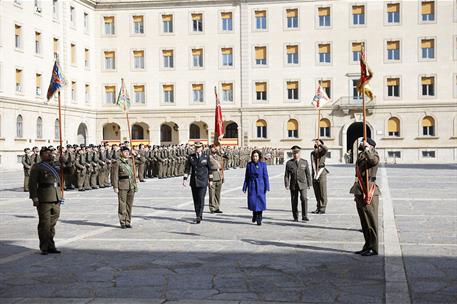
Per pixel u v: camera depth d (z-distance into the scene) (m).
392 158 57.28
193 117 59.81
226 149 48.84
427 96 56.69
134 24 60.75
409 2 56.72
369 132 59.12
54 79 19.92
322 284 8.26
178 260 10.03
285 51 58.69
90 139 60.06
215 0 59.19
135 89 60.78
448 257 9.98
